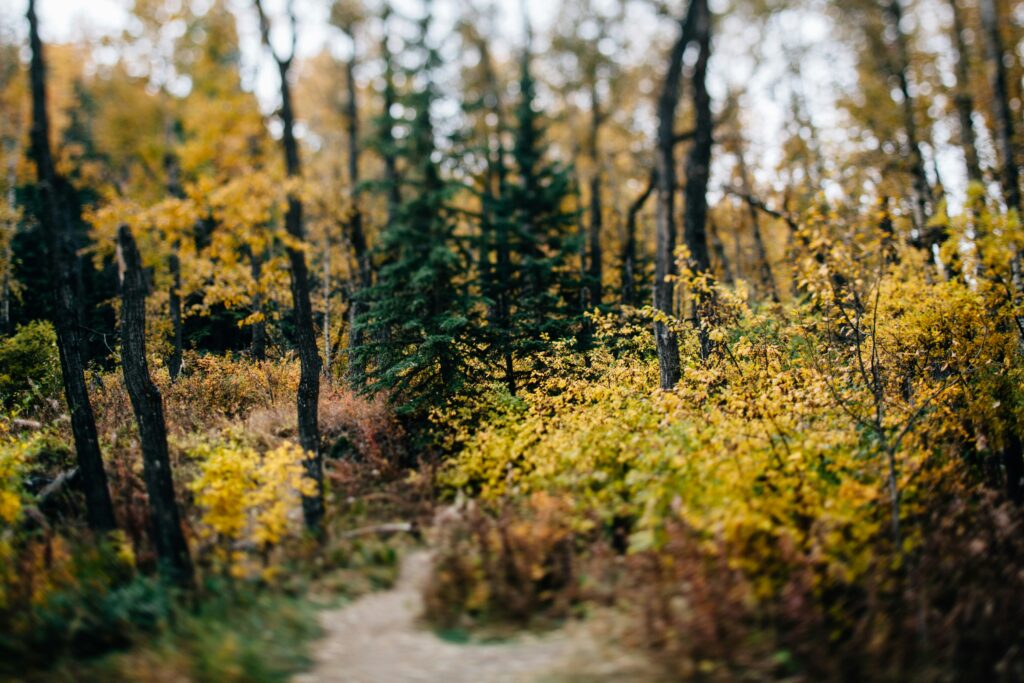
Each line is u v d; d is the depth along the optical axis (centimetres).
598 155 2716
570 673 477
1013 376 813
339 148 2984
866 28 1894
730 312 987
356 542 793
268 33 1049
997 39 1169
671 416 812
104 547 736
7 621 554
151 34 1814
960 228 686
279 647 539
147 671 484
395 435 1145
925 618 511
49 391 1325
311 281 1975
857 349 753
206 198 954
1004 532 669
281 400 1333
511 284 1565
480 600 605
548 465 852
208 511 888
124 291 791
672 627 499
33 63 934
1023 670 475
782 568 560
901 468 686
